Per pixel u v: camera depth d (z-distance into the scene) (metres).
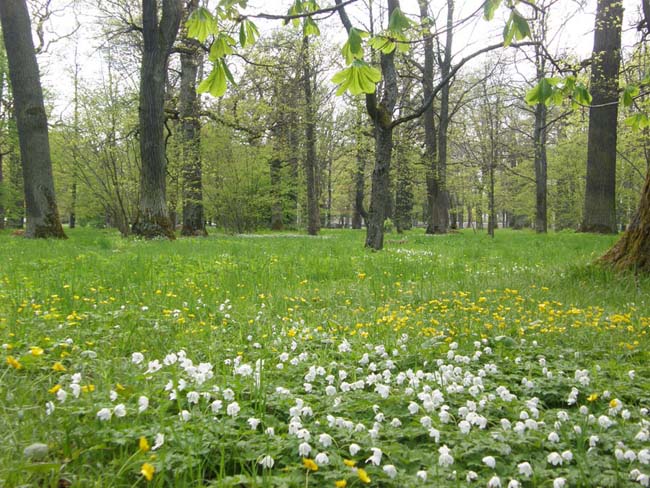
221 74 2.22
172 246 14.40
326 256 11.37
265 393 2.93
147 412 2.65
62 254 11.41
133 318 4.75
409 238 23.36
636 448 2.46
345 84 2.09
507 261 11.30
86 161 22.48
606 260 8.00
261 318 5.23
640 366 3.79
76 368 3.31
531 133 43.53
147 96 17.69
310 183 29.12
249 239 20.14
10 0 16.92
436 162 29.89
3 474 2.06
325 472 2.16
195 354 3.89
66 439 2.37
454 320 5.17
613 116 21.05
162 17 17.70
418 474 2.17
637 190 35.28
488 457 2.26
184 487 2.07
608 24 20.14
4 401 2.76
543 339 4.54
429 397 2.90
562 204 45.00
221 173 26.34
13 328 4.18
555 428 2.66
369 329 4.76
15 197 35.56
